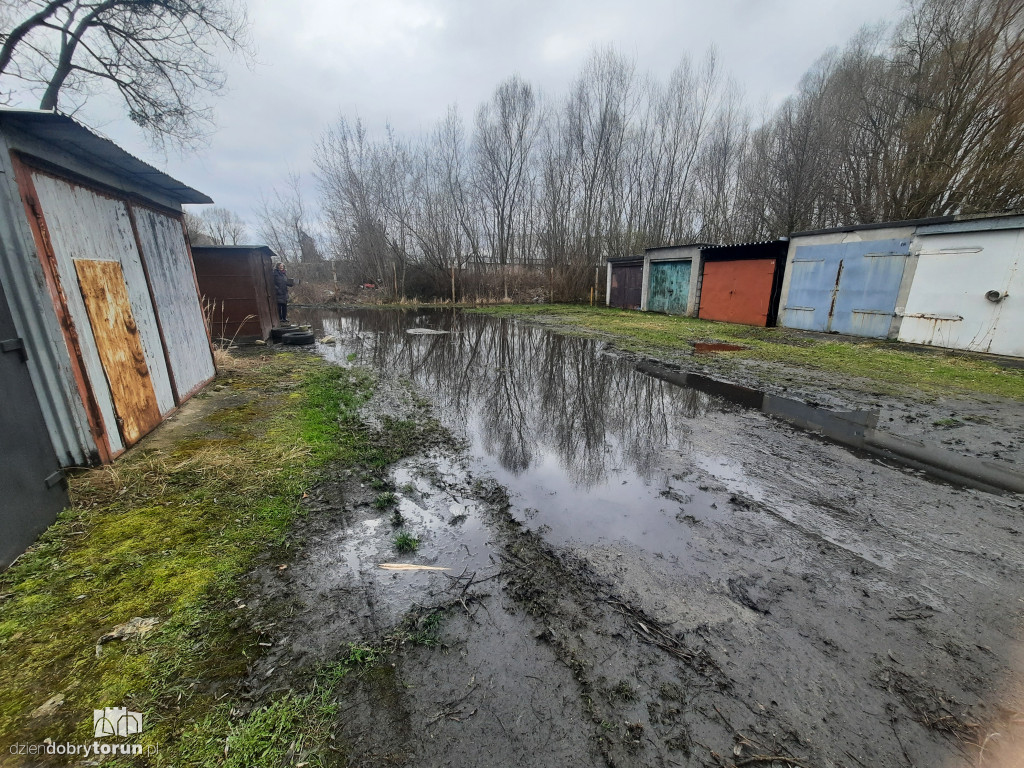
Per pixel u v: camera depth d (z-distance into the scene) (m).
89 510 2.56
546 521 2.63
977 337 7.79
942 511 2.74
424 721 1.40
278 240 29.00
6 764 1.22
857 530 2.54
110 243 3.56
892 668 1.62
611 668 1.62
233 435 3.88
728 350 8.37
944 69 11.52
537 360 7.90
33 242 2.69
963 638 1.76
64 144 2.94
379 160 22.20
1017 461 3.47
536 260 23.22
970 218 7.71
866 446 3.79
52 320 2.81
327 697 1.47
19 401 2.17
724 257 13.26
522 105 21.39
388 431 4.18
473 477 3.24
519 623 1.83
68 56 8.38
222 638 1.70
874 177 14.30
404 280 22.30
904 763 1.29
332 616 1.84
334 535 2.44
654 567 2.20
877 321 9.45
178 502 2.70
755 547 2.37
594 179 20.88
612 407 5.02
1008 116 10.20
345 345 9.73
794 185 17.27
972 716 1.44
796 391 5.52
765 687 1.54
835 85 16.59
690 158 20.86
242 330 9.26
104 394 3.24
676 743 1.35
